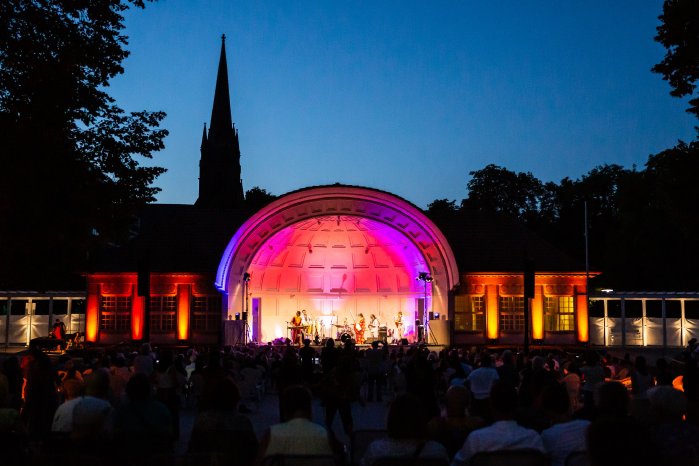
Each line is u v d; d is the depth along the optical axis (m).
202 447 10.05
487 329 49.38
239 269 49.19
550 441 9.32
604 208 83.12
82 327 52.78
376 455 8.23
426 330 52.16
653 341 53.03
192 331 48.53
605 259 69.38
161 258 49.62
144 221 80.44
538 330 49.19
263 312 54.97
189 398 28.19
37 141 24.20
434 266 50.41
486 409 15.14
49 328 52.16
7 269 26.09
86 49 25.69
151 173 27.84
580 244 81.31
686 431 8.98
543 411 10.49
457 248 51.47
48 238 25.00
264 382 32.97
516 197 89.38
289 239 54.16
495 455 8.58
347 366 18.64
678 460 8.52
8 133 23.94
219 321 48.56
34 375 16.08
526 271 36.97
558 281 49.72
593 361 18.78
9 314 52.16
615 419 5.22
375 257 55.69
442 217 53.75
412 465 8.15
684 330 52.72
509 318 49.66
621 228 68.44
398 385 24.69
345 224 54.00
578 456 8.73
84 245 26.16
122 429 10.55
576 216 81.81
